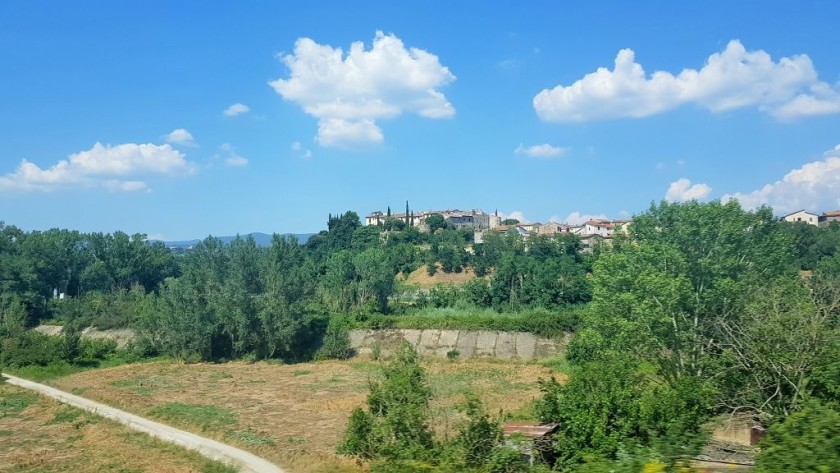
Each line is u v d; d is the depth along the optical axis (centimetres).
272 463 2533
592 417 1853
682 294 3191
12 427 3400
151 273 10900
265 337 6519
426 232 14600
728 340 2283
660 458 1000
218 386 4925
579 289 6938
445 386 4256
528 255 9525
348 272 7819
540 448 1809
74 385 4950
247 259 6769
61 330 7575
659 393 1964
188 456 2695
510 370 5291
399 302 7938
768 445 979
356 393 4538
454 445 1650
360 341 6694
